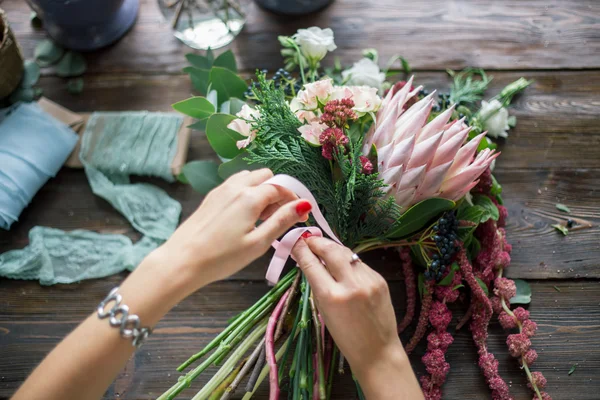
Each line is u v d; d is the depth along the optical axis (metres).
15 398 0.61
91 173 0.98
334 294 0.69
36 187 0.96
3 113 1.00
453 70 1.04
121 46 1.06
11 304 0.93
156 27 1.07
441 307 0.86
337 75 1.02
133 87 1.04
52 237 0.96
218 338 0.80
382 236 0.83
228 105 0.89
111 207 0.98
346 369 0.89
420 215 0.79
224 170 0.83
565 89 1.02
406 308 0.92
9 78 0.99
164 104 1.03
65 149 0.98
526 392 0.88
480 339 0.87
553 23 1.06
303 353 0.80
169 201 0.97
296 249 0.73
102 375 0.64
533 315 0.92
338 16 1.07
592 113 1.01
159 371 0.90
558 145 1.00
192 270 0.66
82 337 0.64
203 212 0.70
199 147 1.00
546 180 0.98
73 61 1.05
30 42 1.06
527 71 1.04
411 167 0.77
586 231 0.96
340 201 0.78
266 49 1.06
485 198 0.87
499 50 1.05
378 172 0.77
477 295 0.84
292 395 0.84
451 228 0.82
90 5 0.96
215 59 0.96
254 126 0.78
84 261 0.95
